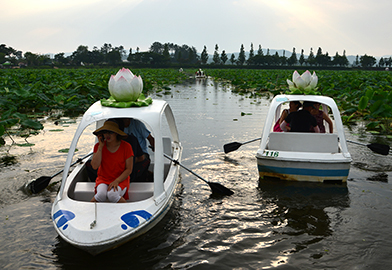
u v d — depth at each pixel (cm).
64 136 718
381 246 299
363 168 518
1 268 266
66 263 275
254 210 375
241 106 1219
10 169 500
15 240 308
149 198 326
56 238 313
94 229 270
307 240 311
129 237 282
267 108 1170
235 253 290
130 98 359
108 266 271
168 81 2806
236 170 514
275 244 304
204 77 3825
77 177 378
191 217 357
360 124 895
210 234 321
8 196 406
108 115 340
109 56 11444
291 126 512
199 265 272
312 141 459
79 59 12300
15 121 699
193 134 744
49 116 997
